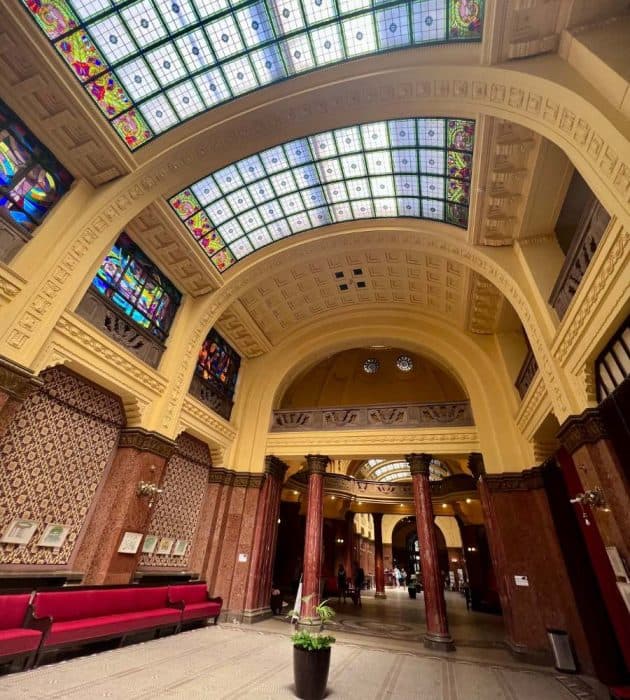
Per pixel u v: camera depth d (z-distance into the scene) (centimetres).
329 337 1460
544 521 892
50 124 692
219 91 789
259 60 749
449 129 816
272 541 1212
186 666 581
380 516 2252
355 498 1898
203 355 1225
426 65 692
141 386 895
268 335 1440
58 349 690
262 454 1282
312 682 486
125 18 647
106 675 503
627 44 492
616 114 469
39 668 498
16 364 596
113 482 812
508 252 891
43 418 695
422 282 1254
